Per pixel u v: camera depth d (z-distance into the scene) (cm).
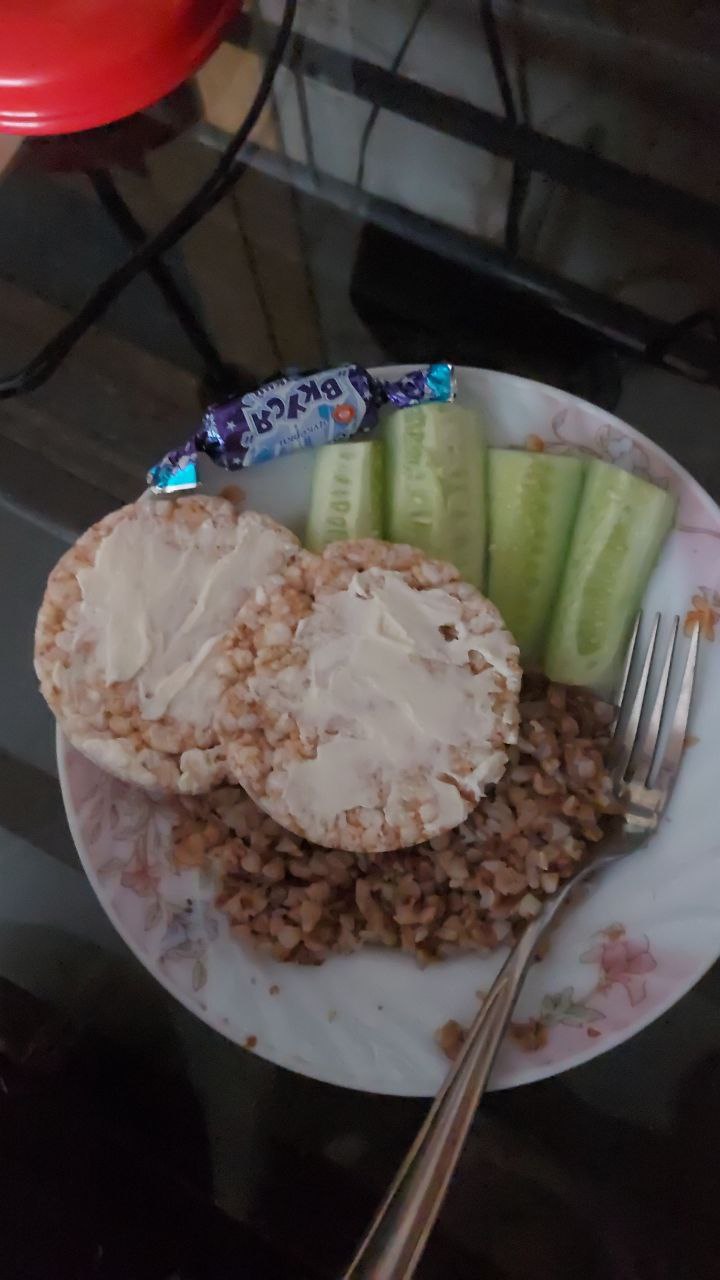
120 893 33
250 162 41
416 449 36
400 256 40
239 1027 32
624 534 35
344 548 35
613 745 35
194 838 35
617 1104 34
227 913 34
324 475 37
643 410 38
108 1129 34
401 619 34
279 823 34
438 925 34
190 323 40
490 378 36
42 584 39
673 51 40
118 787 35
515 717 34
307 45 41
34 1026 36
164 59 38
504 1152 33
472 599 35
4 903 37
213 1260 33
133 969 36
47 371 40
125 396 40
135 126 41
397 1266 26
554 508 36
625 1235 32
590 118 40
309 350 40
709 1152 33
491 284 40
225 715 34
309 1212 33
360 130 41
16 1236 33
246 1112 34
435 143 41
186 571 35
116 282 40
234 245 40
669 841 34
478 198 40
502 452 37
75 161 41
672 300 39
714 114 40
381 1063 32
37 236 41
